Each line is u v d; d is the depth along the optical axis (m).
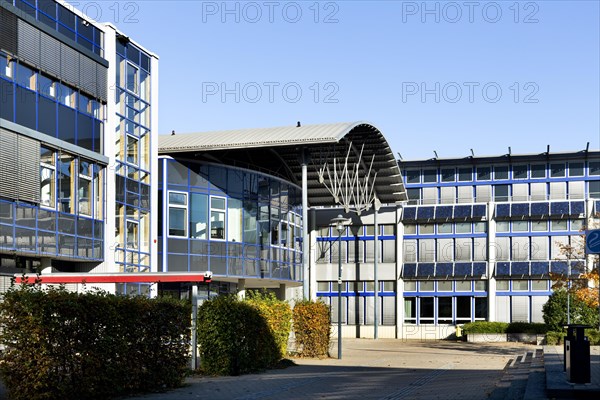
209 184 37.91
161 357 17.61
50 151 26.64
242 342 22.88
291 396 16.64
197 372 22.28
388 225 60.59
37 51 25.97
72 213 27.64
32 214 25.30
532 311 57.06
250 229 39.94
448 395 16.31
